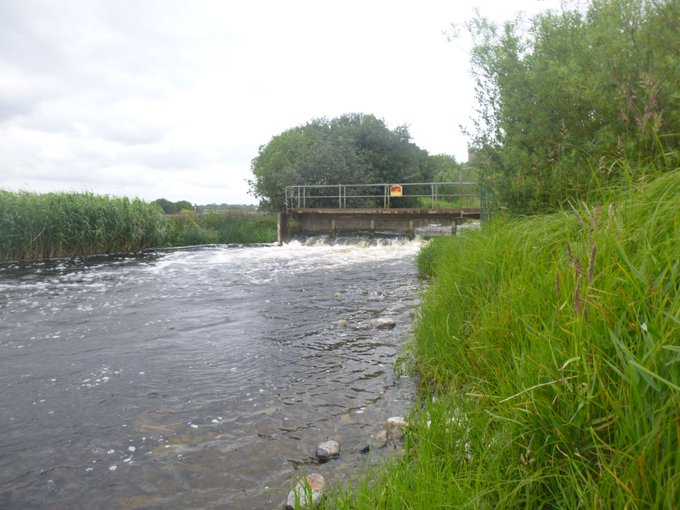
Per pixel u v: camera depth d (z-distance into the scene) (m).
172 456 3.24
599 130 5.22
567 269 2.82
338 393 4.19
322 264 14.20
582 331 2.11
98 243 18.75
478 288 4.41
